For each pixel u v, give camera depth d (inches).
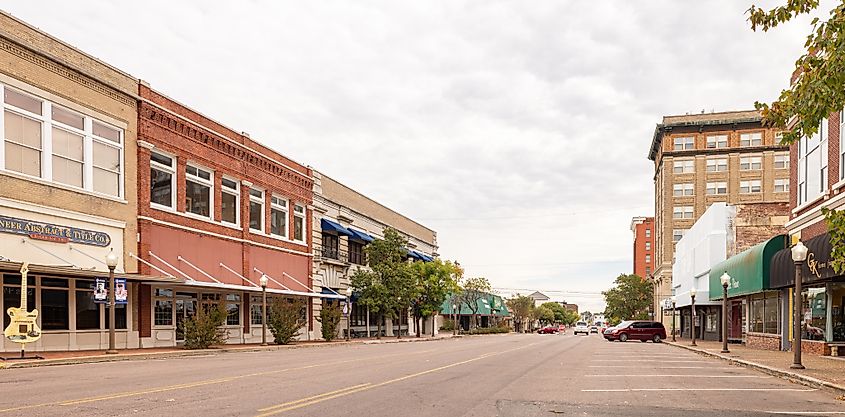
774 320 1223.5
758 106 466.0
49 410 384.2
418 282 2218.3
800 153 1114.7
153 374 629.6
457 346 1427.2
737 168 3595.0
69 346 976.9
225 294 1370.6
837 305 970.7
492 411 415.2
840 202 893.2
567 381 618.2
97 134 1055.6
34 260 920.9
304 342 1566.2
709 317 1996.8
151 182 1169.4
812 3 419.2
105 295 920.3
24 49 924.0
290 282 1647.4
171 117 1214.3
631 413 418.3
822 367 749.9
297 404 425.1
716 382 629.6
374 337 2134.6
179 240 1227.2
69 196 986.1
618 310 4101.9
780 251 1110.4
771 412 434.6
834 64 401.7
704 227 1818.4
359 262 2167.8
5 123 895.1
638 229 5516.7
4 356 814.5
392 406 427.5
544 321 6368.1
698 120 3678.6
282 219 1648.6
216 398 448.1
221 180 1375.5
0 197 874.8
